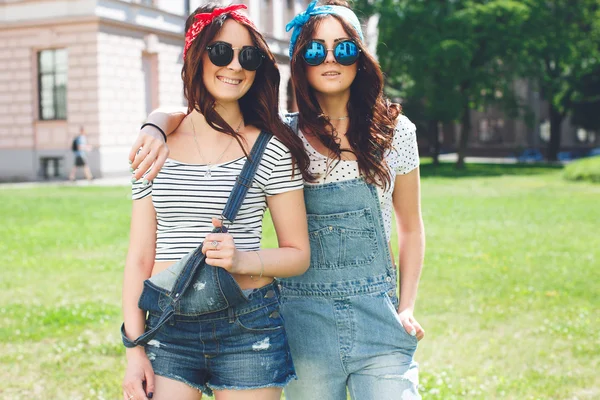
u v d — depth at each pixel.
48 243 11.16
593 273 9.02
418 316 6.93
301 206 2.67
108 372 5.27
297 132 2.85
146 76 27.23
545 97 42.66
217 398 2.61
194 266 2.47
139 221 2.64
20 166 26.08
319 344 2.81
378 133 2.79
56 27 25.09
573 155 50.22
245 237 2.58
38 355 5.66
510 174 30.88
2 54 26.09
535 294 7.87
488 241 11.66
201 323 2.54
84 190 20.42
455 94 34.09
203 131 2.67
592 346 5.96
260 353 2.56
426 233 12.57
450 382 5.04
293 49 2.83
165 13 27.72
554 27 35.88
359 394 2.79
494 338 6.21
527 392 4.90
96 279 8.55
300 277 2.88
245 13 2.66
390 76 35.56
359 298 2.82
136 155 2.51
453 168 36.41
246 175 2.57
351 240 2.82
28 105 25.83
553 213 15.66
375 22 34.25
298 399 2.88
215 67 2.59
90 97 24.86
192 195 2.55
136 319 2.61
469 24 32.62
